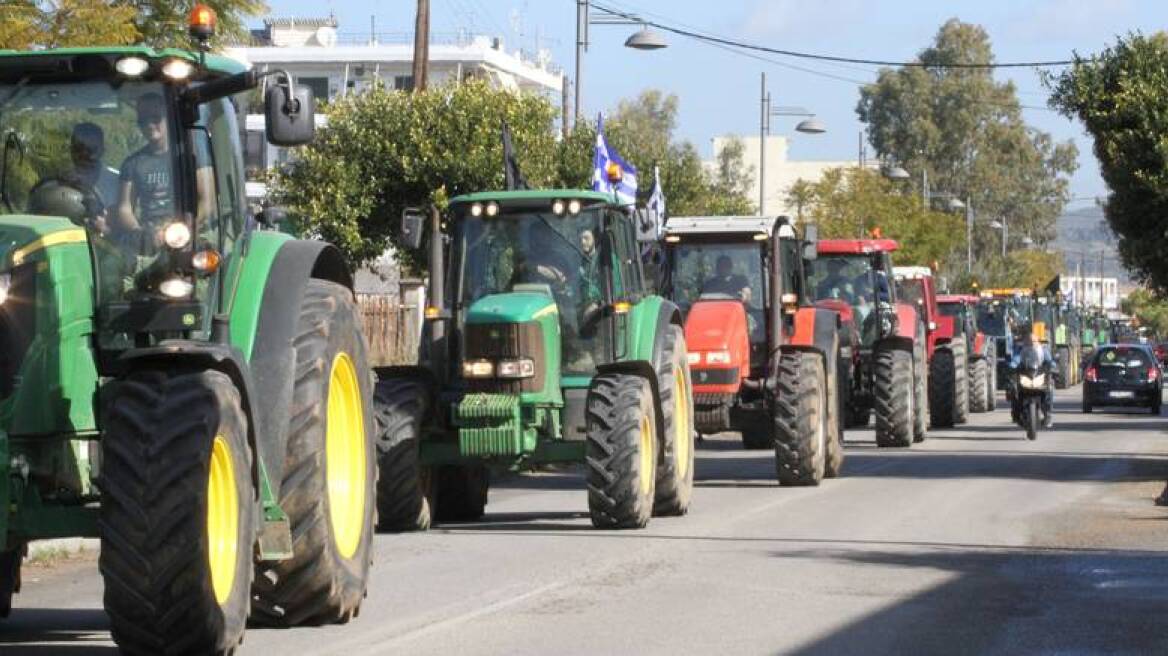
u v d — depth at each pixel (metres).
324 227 91.81
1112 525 45.47
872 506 50.81
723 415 58.19
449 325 46.03
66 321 25.34
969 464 69.19
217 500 24.53
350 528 29.84
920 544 41.09
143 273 26.42
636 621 29.78
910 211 184.25
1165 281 73.56
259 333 27.67
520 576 35.62
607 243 45.91
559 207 45.84
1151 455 75.38
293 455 27.78
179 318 26.02
